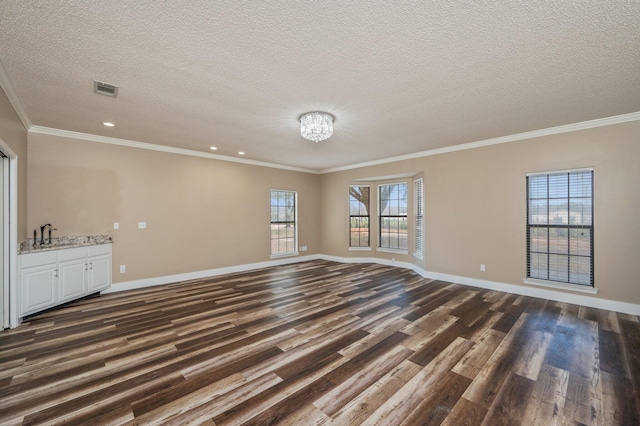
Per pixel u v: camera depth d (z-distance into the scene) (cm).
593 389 195
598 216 361
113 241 443
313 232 749
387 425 162
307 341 269
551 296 396
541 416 169
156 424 163
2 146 266
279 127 384
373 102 302
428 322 315
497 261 446
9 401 183
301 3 160
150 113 331
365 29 184
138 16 170
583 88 270
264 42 198
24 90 271
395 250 657
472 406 178
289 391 193
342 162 642
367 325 307
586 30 185
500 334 283
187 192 524
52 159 392
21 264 313
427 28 183
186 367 224
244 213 606
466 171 479
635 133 338
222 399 185
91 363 230
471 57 218
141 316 335
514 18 174
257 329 296
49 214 389
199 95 283
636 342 265
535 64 228
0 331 293
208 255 550
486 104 308
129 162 459
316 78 250
